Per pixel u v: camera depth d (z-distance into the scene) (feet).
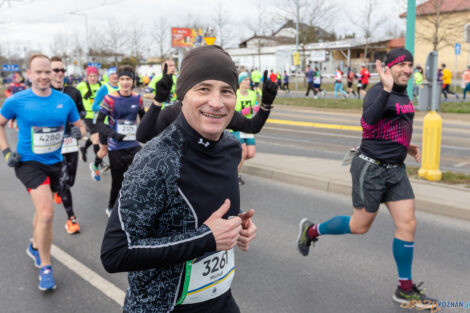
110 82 20.76
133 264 4.37
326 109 61.16
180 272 4.91
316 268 12.61
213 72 4.61
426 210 17.20
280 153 30.04
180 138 4.70
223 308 5.62
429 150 20.62
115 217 4.47
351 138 36.68
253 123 9.41
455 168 24.99
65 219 17.57
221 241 4.60
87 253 13.98
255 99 21.40
